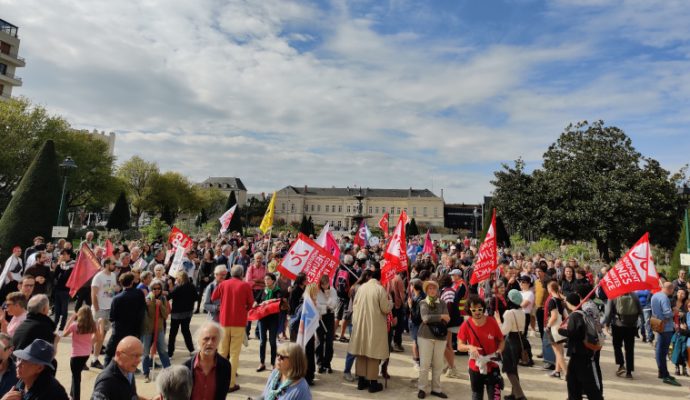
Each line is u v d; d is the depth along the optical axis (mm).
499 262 14469
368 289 7262
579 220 27766
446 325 7074
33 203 17078
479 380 5688
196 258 14086
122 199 43375
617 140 30297
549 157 32094
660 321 8195
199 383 3916
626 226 27250
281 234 29297
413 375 8055
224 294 7141
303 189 125312
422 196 114625
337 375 7926
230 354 7016
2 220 16891
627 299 8383
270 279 9070
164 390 3344
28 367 3586
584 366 5926
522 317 7000
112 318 6570
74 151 43156
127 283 6730
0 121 36625
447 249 23062
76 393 5863
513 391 6785
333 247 10984
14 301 5863
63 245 13086
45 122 42031
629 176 27922
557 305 8234
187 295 8578
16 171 37062
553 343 8203
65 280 10531
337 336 10945
